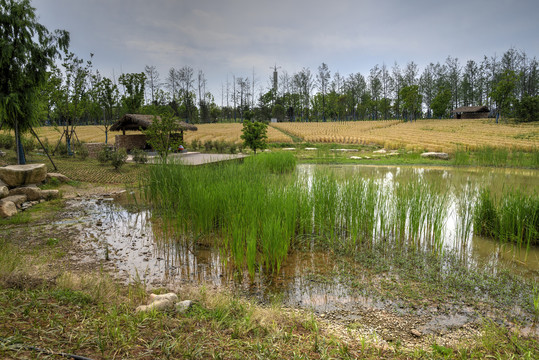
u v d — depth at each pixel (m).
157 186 9.53
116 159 15.70
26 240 6.91
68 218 8.78
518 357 3.21
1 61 12.30
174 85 85.00
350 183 8.49
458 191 12.07
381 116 111.00
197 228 7.01
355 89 105.19
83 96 24.27
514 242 7.16
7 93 13.01
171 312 3.67
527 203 7.24
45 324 2.93
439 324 4.04
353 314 4.26
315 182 8.93
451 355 3.25
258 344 2.97
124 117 22.84
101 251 6.43
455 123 71.06
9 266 4.59
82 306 3.54
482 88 94.50
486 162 21.64
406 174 17.42
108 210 9.73
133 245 6.82
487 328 3.88
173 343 2.83
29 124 13.95
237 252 5.47
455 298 4.77
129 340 2.82
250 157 18.09
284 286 5.13
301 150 34.53
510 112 68.31
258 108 103.81
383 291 4.98
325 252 6.66
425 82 101.38
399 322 4.07
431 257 6.40
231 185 7.81
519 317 4.25
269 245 5.59
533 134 45.19
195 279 5.30
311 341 3.29
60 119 28.33
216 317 3.56
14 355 2.32
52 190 11.23
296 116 111.06
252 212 6.40
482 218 7.67
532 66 84.94
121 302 3.96
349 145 38.81
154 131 18.11
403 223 7.46
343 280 5.37
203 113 91.12
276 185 8.06
